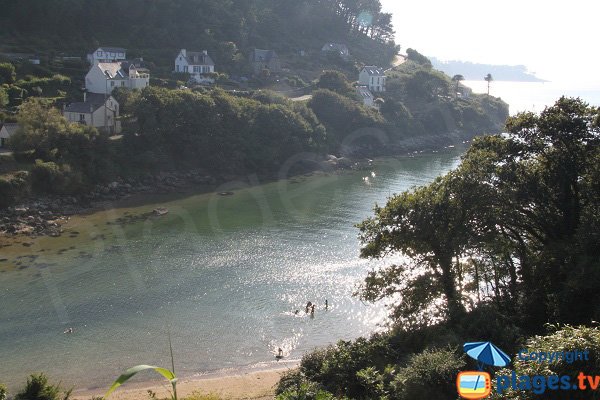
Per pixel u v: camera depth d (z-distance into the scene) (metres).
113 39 126.25
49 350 36.09
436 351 21.30
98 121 84.44
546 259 29.23
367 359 25.31
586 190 31.06
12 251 53.31
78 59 110.25
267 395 31.02
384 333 29.62
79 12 125.06
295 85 128.50
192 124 85.56
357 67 152.00
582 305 25.33
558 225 31.19
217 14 144.38
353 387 23.61
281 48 155.62
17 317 40.16
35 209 64.62
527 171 32.72
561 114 32.09
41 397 25.41
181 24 135.12
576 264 26.11
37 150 70.69
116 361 35.16
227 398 30.69
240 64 132.25
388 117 116.56
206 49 130.88
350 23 186.75
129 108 83.31
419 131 120.38
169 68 119.62
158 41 128.75
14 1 118.38
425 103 133.75
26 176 66.25
